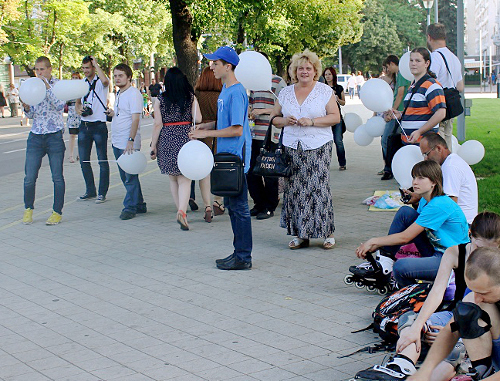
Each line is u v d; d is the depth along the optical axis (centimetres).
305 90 770
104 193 1147
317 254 771
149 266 745
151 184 1332
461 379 384
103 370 477
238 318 573
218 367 474
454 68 886
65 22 4438
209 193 959
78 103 1130
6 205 1159
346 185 1235
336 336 525
